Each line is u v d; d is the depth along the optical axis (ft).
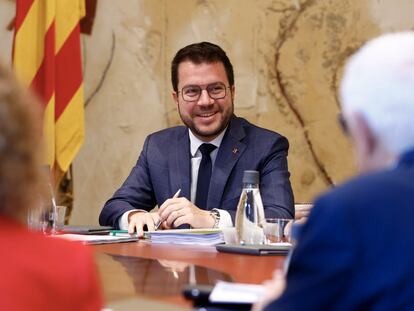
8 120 3.84
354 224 4.63
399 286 4.54
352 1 19.15
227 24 20.08
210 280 7.72
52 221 12.05
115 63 20.68
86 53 20.67
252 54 19.92
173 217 12.41
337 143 19.25
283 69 19.70
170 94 20.43
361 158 5.19
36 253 3.92
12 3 20.18
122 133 20.67
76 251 4.08
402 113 4.96
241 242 10.99
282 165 14.23
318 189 19.40
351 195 4.74
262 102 19.85
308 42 19.49
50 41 18.33
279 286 5.40
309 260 4.68
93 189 20.65
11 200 3.92
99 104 20.70
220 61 14.61
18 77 4.06
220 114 14.40
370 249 4.59
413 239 4.59
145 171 15.07
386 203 4.68
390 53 5.05
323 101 19.39
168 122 20.39
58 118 18.51
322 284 4.62
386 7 18.94
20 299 3.75
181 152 14.79
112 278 7.80
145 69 20.54
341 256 4.59
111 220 14.17
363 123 5.09
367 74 5.06
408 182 4.80
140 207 14.82
